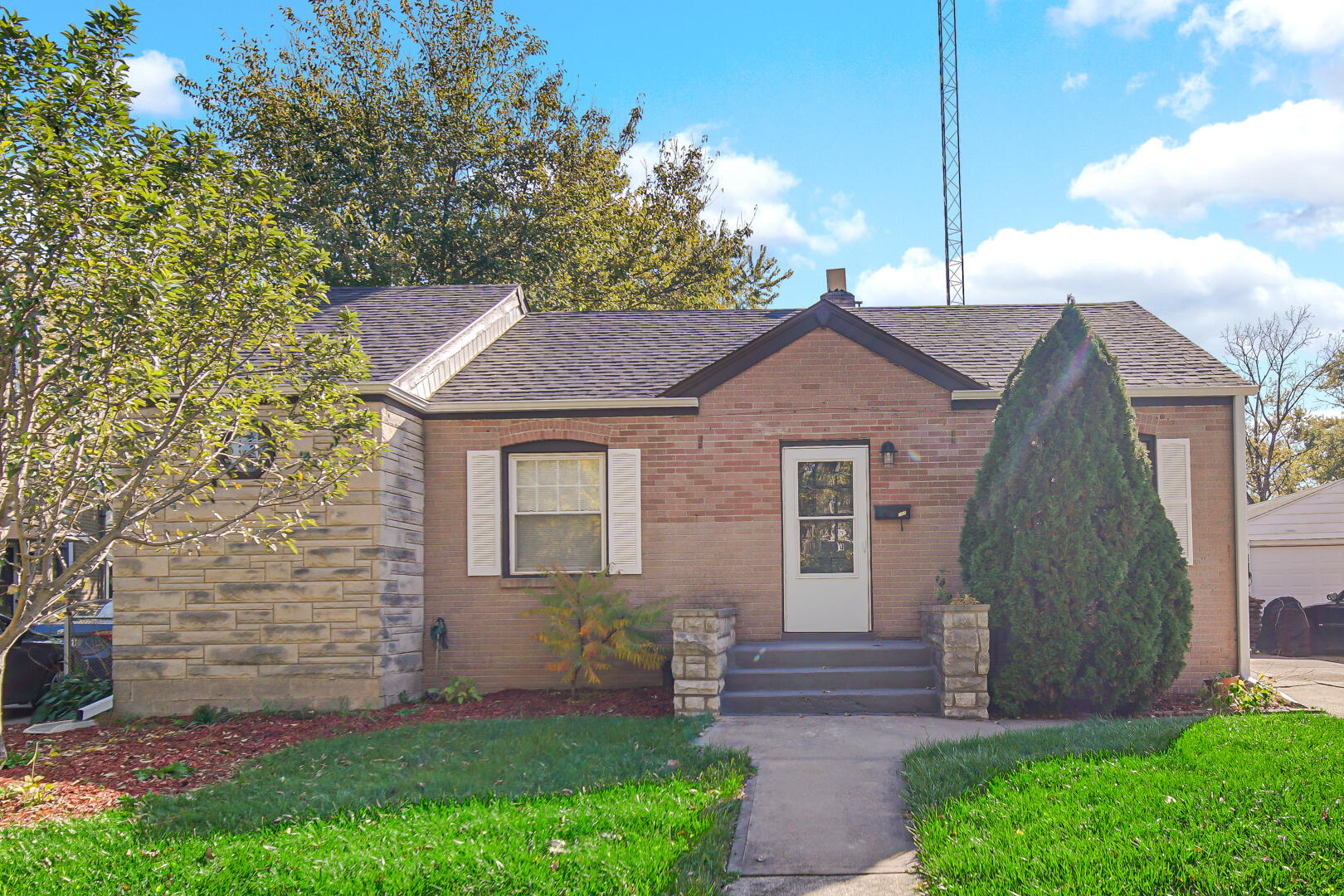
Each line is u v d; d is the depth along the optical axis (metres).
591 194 29.73
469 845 5.53
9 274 7.07
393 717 10.30
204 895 5.01
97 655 12.01
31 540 8.09
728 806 6.48
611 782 7.09
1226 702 10.29
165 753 8.87
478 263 26.47
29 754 8.77
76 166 7.07
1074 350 9.93
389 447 10.41
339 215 24.73
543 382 12.86
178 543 8.55
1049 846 5.23
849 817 6.37
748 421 12.16
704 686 9.90
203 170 7.88
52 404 7.31
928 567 11.85
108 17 7.27
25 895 5.00
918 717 9.82
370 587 10.73
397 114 27.94
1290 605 17.38
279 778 7.58
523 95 29.98
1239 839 5.16
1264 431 40.50
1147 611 9.64
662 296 33.09
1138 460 9.88
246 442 10.64
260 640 10.78
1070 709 9.83
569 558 12.32
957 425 11.99
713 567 12.02
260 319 8.21
